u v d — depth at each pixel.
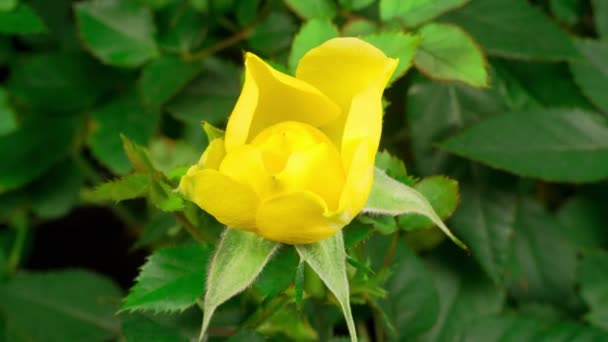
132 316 0.37
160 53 0.45
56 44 0.51
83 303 0.46
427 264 0.45
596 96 0.44
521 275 0.46
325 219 0.32
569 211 0.47
